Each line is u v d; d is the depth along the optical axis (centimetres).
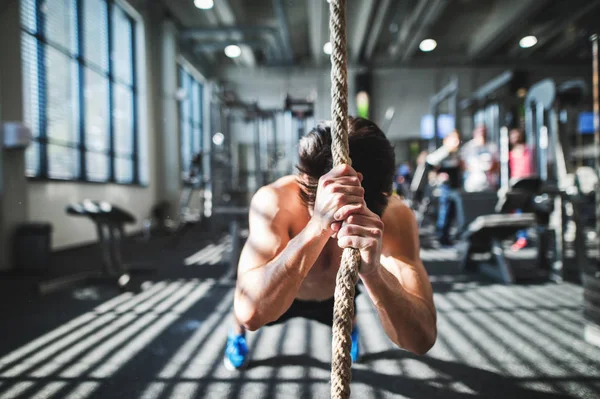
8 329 212
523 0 796
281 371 158
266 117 636
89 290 301
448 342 190
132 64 750
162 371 160
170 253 487
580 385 146
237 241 338
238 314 93
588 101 579
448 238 520
